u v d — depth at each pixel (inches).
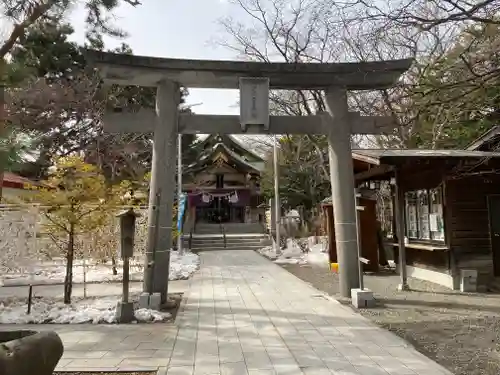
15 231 423.8
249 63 319.0
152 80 319.6
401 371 170.6
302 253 666.2
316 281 418.0
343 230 322.0
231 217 1175.6
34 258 432.8
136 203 486.3
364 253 453.4
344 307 291.3
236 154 1167.0
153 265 298.7
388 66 291.4
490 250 345.1
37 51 581.6
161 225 307.6
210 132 326.6
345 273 319.9
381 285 371.9
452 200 347.6
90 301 315.6
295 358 187.9
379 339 215.8
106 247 443.2
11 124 123.3
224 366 178.2
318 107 560.1
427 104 176.1
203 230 1042.1
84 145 713.0
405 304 295.4
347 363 180.5
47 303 303.3
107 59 299.3
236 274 474.9
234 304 308.0
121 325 248.1
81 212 308.5
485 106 315.3
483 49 205.2
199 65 313.1
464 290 333.1
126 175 731.4
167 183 311.7
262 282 414.9
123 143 729.6
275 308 292.8
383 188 695.1
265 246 839.7
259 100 320.5
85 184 301.9
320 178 942.4
